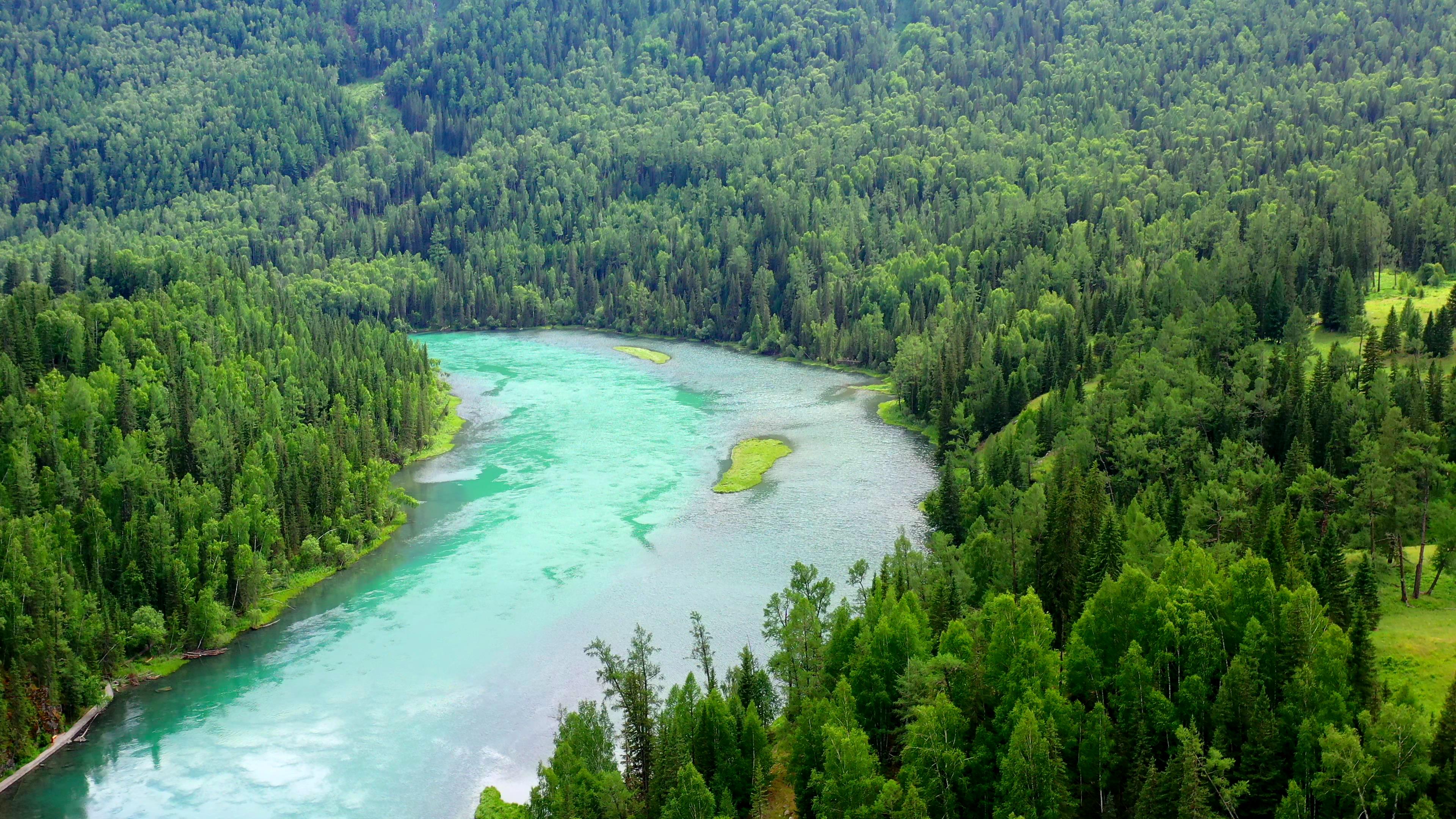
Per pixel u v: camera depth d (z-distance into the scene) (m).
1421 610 102.25
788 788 92.31
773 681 112.69
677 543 153.75
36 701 106.88
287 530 148.12
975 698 89.19
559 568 145.50
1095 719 81.19
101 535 131.38
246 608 131.38
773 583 138.50
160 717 110.81
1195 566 97.50
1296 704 80.12
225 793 97.56
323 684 116.31
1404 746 73.12
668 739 86.81
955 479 150.25
